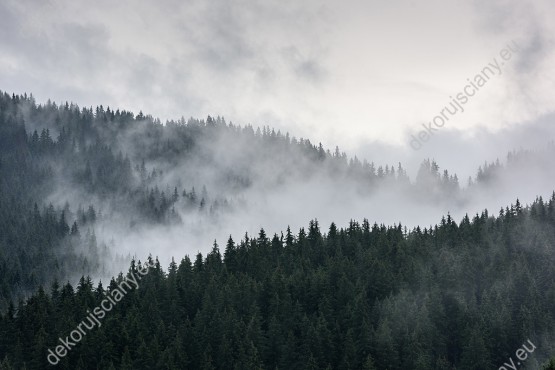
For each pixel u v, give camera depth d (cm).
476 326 11400
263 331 11394
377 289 13012
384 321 11256
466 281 13262
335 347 11081
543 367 4878
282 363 10912
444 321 11900
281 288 12706
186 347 11225
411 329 11525
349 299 12456
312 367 10550
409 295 12612
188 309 12850
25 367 10456
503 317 11719
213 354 11069
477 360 10900
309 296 12812
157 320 11938
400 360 10938
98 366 10700
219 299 12419
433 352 11325
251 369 10406
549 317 11981
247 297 12662
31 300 12662
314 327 11256
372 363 10400
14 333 11662
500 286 12938
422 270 13325
